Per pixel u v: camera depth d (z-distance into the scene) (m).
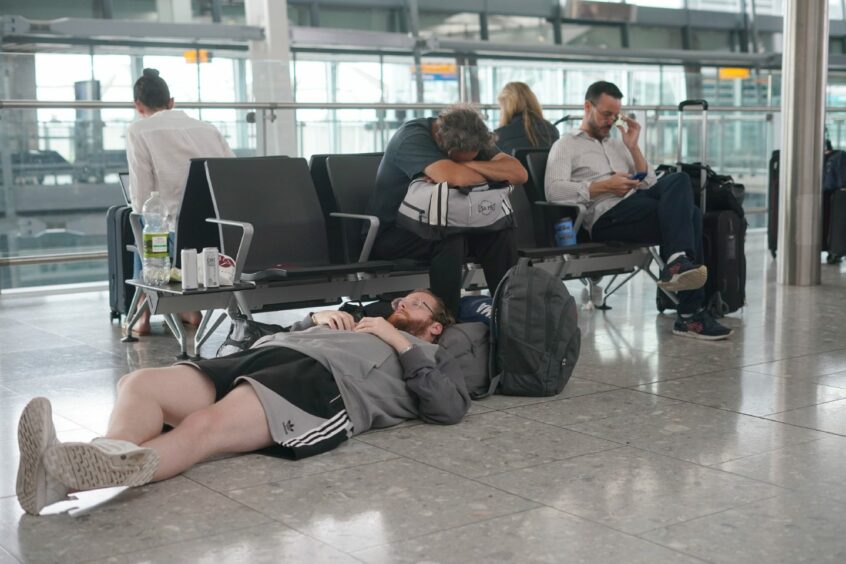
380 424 3.12
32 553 2.16
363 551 2.15
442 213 4.07
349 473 2.69
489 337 3.56
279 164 4.27
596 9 12.80
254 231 4.11
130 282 4.02
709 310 5.12
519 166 4.29
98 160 7.19
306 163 4.36
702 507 2.40
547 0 12.52
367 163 4.61
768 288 6.32
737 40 14.05
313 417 2.89
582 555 2.12
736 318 5.24
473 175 4.13
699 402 3.47
